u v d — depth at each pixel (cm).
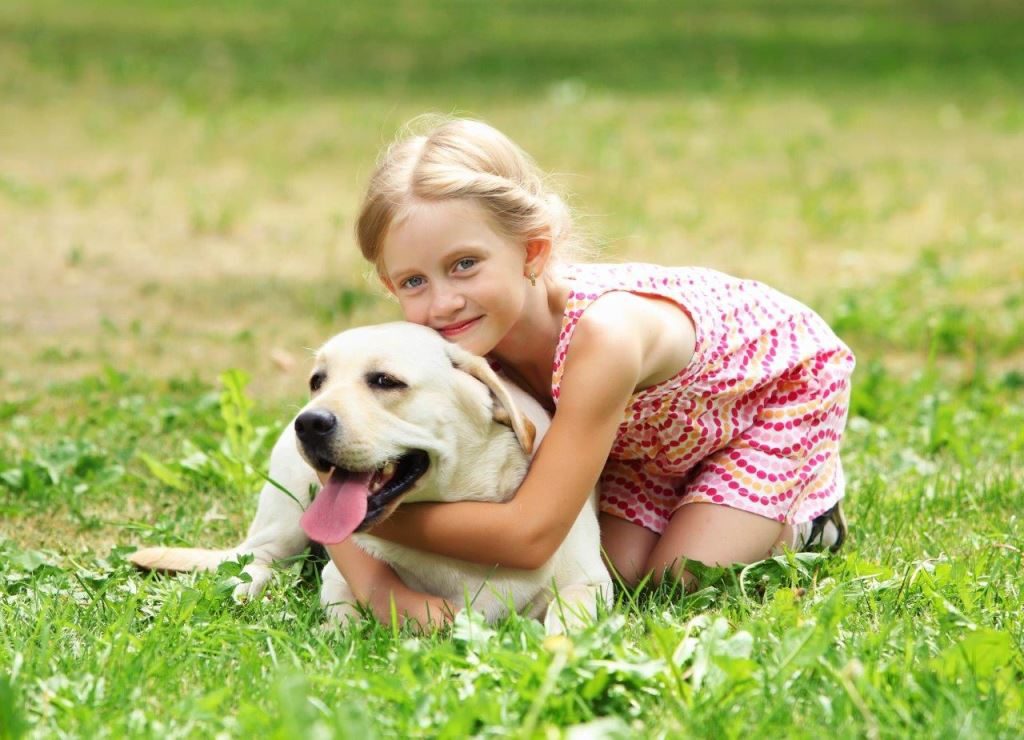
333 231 1159
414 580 415
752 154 1534
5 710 295
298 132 1634
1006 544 456
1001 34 2641
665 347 425
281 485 460
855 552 438
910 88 2047
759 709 309
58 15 2622
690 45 2488
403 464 390
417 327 398
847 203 1263
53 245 1080
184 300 927
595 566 421
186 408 661
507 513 391
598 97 1934
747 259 1052
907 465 581
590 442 398
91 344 816
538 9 3038
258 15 2788
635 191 1312
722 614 392
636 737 289
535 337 427
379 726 303
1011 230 1147
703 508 452
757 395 464
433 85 2008
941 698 307
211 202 1257
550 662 322
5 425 653
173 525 507
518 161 434
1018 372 744
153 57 2200
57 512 531
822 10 3061
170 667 345
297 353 805
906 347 829
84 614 395
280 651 367
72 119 1702
